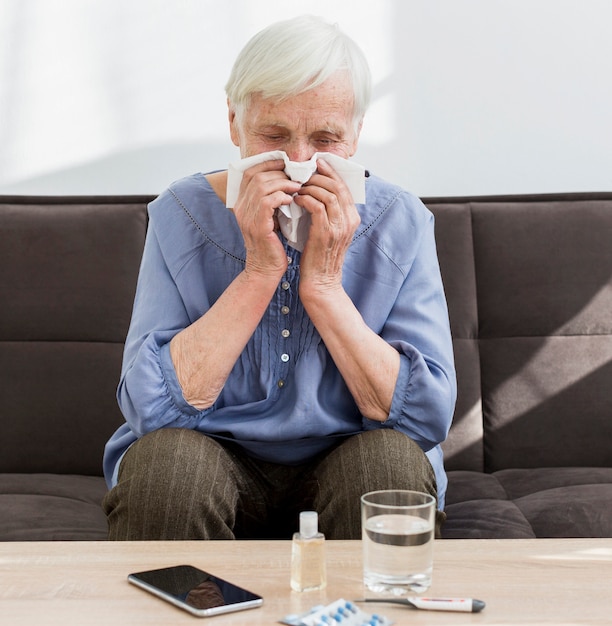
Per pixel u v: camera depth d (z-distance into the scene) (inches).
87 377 82.2
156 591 38.9
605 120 97.3
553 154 97.5
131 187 97.5
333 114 56.1
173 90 97.1
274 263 57.2
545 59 97.1
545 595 38.9
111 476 64.3
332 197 56.1
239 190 57.7
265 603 38.2
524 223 85.4
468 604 37.0
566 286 84.0
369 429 59.6
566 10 97.0
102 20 97.0
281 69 54.8
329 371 60.8
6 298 83.5
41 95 97.1
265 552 44.6
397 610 37.5
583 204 86.4
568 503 68.1
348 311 57.7
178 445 51.8
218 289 62.6
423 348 60.6
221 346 57.2
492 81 97.3
